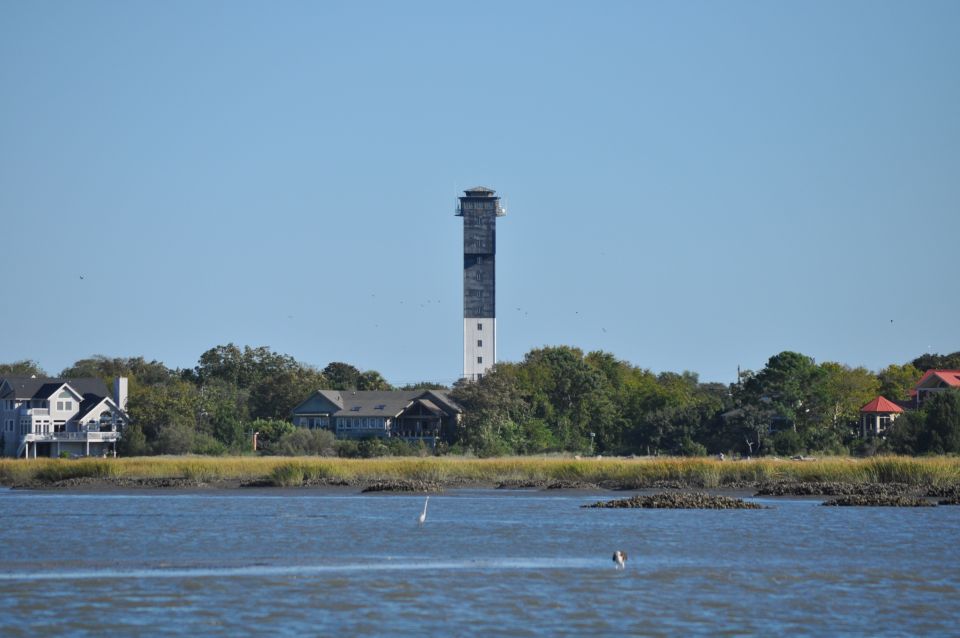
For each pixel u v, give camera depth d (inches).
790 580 6314.0
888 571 6609.3
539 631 5078.7
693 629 5123.0
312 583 6220.5
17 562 7003.0
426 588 6067.9
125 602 5689.0
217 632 5059.1
